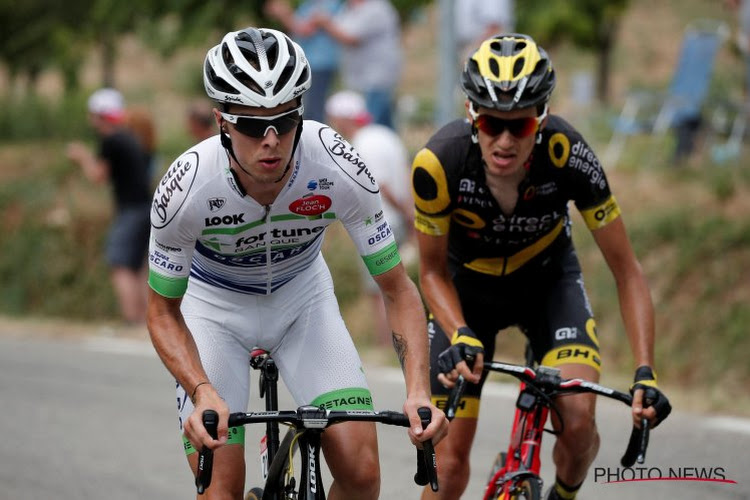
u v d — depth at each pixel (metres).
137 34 40.38
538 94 10.91
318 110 31.66
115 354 26.06
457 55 30.66
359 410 10.16
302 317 11.55
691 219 28.86
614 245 11.95
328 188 10.21
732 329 26.39
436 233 11.98
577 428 11.34
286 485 10.39
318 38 31.25
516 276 12.70
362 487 10.37
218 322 11.41
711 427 17.39
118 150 29.48
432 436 9.32
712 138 34.19
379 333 26.50
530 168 11.55
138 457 17.91
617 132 36.09
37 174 44.62
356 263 33.31
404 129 41.91
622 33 78.12
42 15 46.66
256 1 34.88
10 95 56.31
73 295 39.16
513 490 10.69
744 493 14.41
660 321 27.48
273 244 10.69
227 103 9.36
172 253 10.18
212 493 10.26
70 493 16.16
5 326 30.64
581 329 12.12
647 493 14.69
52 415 20.70
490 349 13.25
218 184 9.98
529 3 41.62
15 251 40.69
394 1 37.94
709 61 33.88
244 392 11.38
